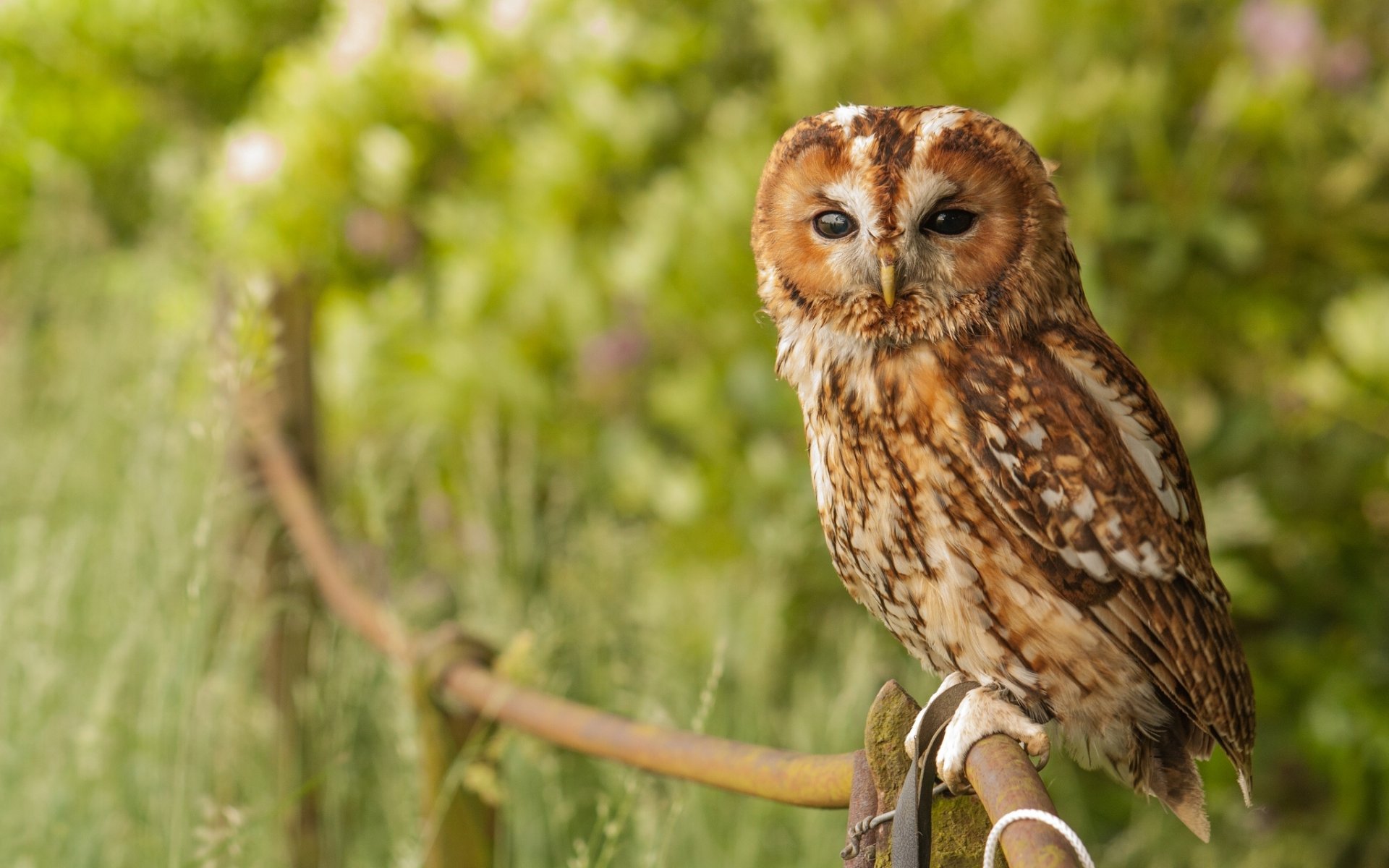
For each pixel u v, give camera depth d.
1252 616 9.38
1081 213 8.79
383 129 11.70
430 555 10.35
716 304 9.69
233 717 7.15
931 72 9.24
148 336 11.03
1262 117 8.96
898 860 3.41
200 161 15.98
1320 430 9.21
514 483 9.84
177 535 7.65
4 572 8.23
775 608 8.54
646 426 10.56
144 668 7.23
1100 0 9.05
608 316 10.44
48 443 10.03
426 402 10.55
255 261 11.80
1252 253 9.24
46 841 6.41
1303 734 8.97
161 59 17.80
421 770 6.15
